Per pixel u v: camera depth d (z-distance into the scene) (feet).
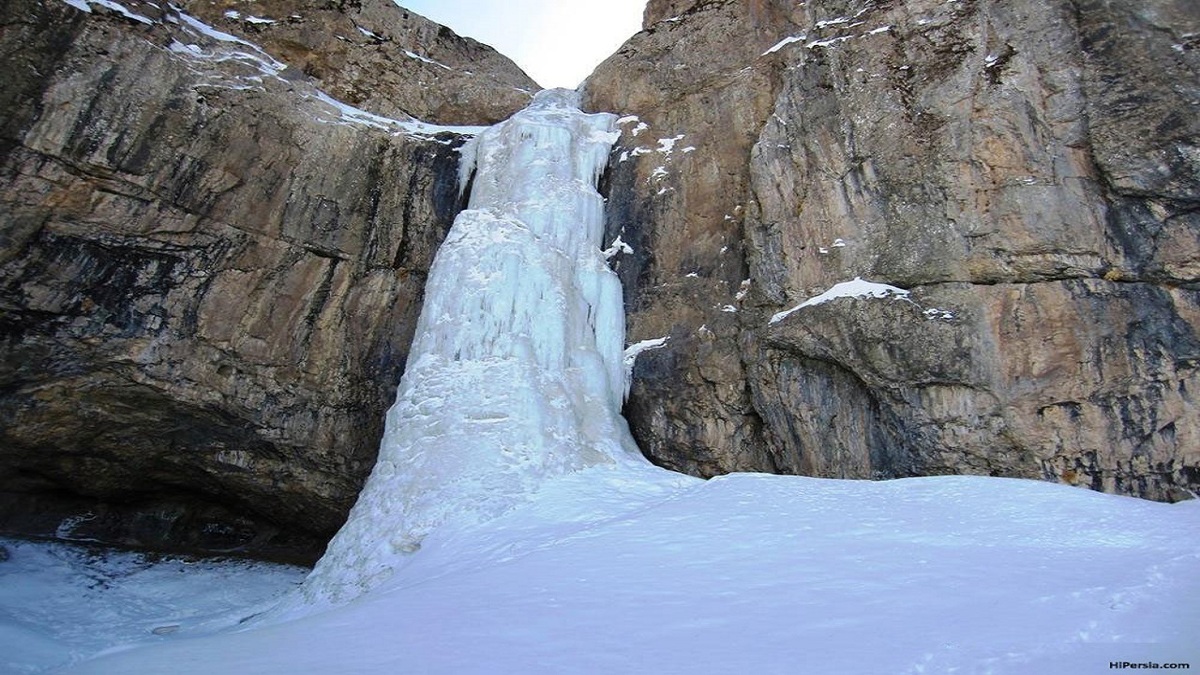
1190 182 29.40
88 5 41.68
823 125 39.60
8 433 42.22
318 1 57.93
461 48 65.77
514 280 42.11
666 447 42.98
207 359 43.70
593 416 40.63
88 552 46.50
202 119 43.45
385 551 32.81
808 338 36.58
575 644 14.30
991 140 33.78
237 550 52.29
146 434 45.73
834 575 17.90
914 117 36.24
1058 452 30.12
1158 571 16.03
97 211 40.14
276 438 46.37
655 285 46.83
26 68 38.14
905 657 11.95
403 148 52.26
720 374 41.88
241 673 14.48
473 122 60.29
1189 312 28.96
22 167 38.04
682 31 54.95
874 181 36.86
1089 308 30.53
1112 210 31.04
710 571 19.53
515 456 35.58
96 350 41.14
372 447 48.11
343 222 48.34
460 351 40.14
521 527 30.09
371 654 15.03
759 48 50.06
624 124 54.08
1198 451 27.73
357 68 57.93
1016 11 34.76
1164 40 30.76
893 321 33.65
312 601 32.86
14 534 46.11
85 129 39.29
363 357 48.01
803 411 37.81
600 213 50.16
